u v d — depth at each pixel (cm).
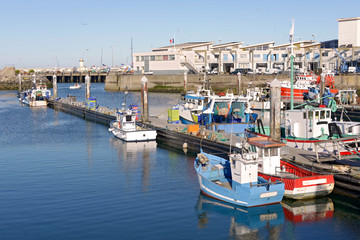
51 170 3709
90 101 8488
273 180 2784
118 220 2473
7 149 4750
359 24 12325
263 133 4003
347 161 3278
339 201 2786
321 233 2312
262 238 2258
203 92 5859
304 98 7850
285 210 2639
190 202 2797
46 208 2678
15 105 11031
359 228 2367
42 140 5362
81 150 4647
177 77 13638
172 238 2241
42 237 2234
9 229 2341
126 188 3125
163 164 3916
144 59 15538
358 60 11900
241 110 5378
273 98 3703
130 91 14888
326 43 14350
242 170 2625
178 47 16625
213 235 2286
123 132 5209
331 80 8412
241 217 2534
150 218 2511
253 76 12062
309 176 2800
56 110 9569
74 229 2339
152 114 7412
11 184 3247
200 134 4566
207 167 3092
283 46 14362
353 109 6781
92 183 3266
